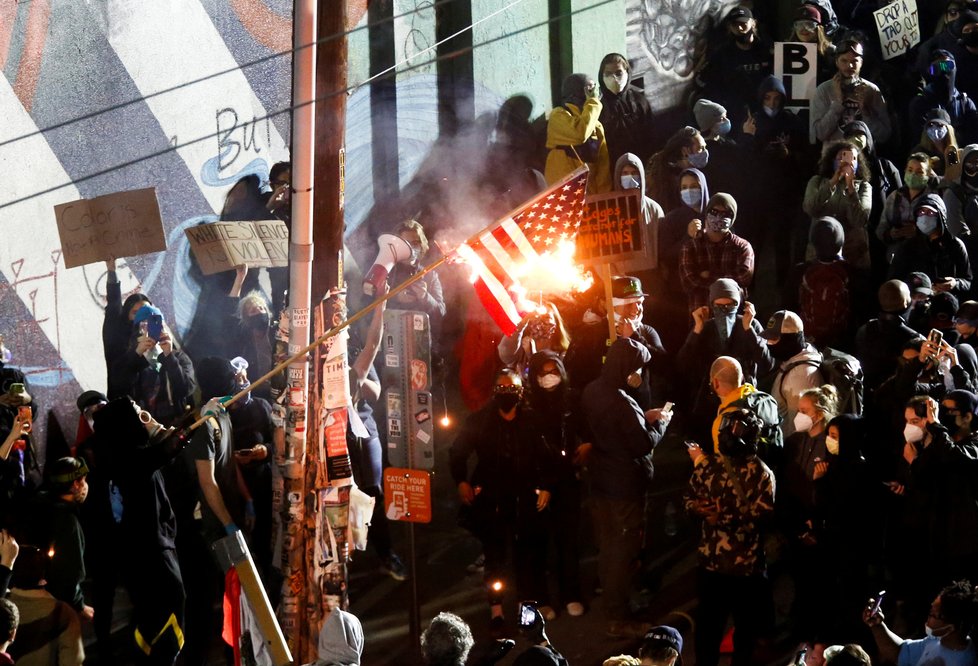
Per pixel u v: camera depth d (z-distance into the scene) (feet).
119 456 25.93
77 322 36.37
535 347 33.63
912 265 40.42
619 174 38.81
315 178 25.35
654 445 28.40
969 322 35.19
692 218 39.86
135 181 37.32
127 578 26.16
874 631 24.07
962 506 27.37
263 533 28.78
